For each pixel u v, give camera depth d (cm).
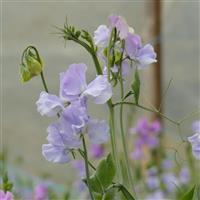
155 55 128
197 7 460
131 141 295
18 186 303
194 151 129
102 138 118
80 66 119
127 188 126
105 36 126
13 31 500
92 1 462
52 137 118
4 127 492
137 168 274
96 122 118
